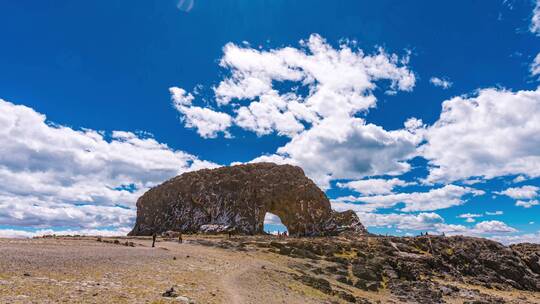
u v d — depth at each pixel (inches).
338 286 2146.9
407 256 3378.4
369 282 2532.0
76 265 1230.9
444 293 2583.7
